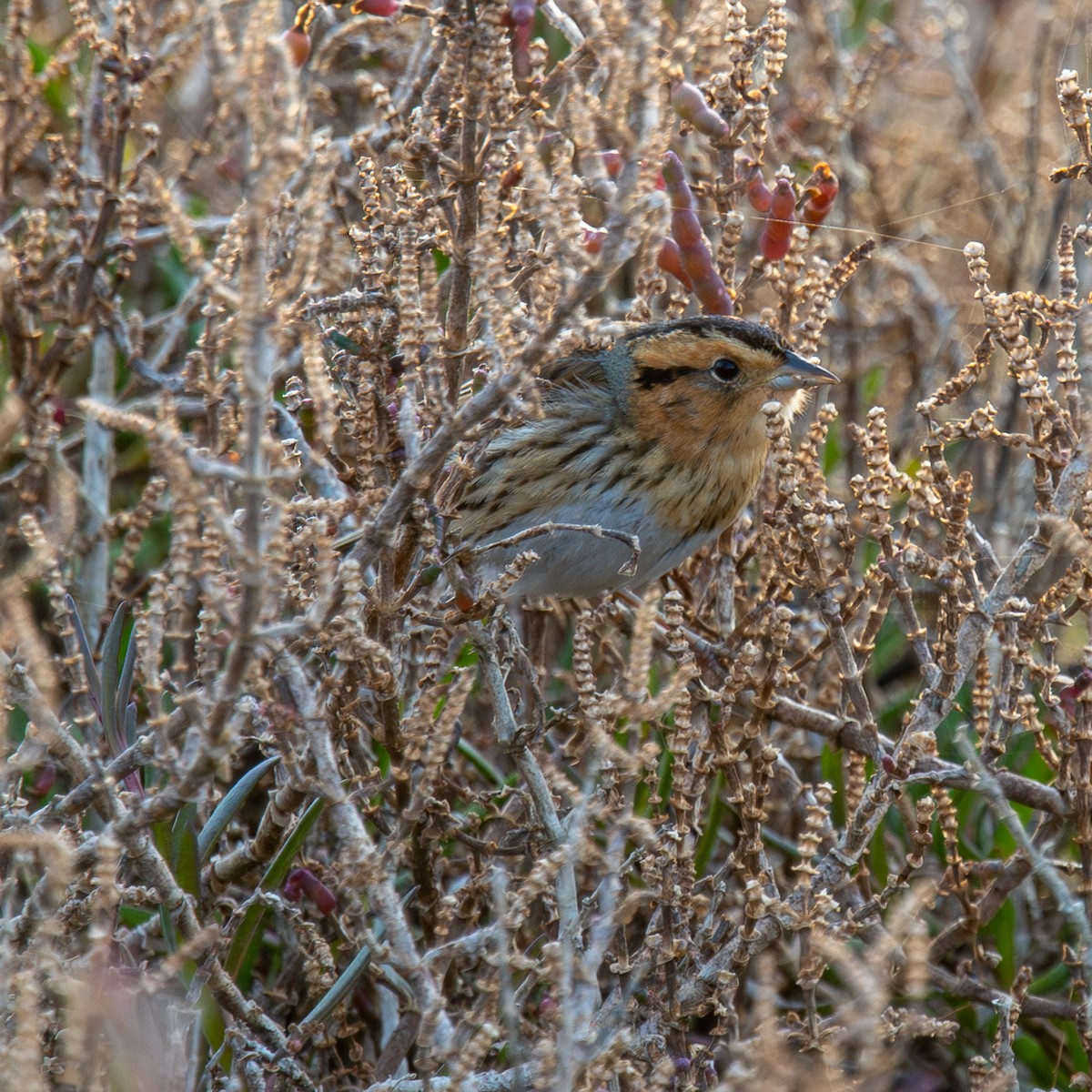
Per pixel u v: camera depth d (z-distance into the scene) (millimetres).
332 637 7043
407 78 10500
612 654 10672
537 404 6879
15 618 6289
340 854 7742
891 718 11703
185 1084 7281
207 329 9133
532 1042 7738
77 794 7621
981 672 9312
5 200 10578
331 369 9055
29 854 7723
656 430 10250
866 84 13820
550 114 10859
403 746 8430
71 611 8953
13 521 11523
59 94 13180
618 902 7789
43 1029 6930
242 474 5641
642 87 6223
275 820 8289
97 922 7062
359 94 11828
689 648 9172
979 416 8805
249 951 8898
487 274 6980
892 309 14859
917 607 12492
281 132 5613
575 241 6742
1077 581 8664
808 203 10430
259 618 5961
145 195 11664
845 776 10047
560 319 6336
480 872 9258
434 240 7961
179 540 6734
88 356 13055
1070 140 13594
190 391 10008
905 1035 7961
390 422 8359
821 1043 7781
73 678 8125
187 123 13297
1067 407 9836
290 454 8609
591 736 7387
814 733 10875
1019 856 9258
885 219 14641
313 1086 7730
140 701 9828
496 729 8477
